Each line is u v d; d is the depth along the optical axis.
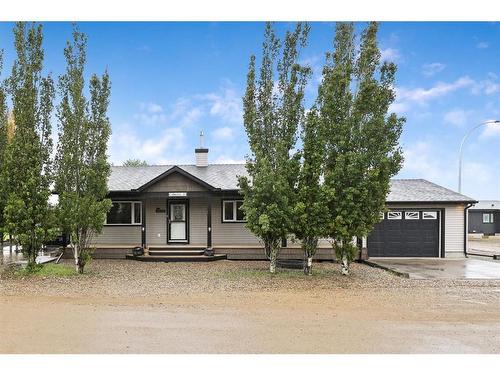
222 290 10.65
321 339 6.45
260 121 13.86
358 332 6.84
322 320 7.59
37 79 14.35
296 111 13.56
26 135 13.55
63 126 13.98
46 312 8.07
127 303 8.95
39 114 14.34
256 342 6.28
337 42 13.89
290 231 13.25
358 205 12.60
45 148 14.25
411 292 10.55
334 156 13.16
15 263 15.20
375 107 13.00
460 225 19.61
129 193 18.47
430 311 8.38
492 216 42.56
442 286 11.47
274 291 10.59
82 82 14.05
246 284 11.59
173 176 18.25
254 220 13.16
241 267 15.69
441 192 20.70
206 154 22.16
